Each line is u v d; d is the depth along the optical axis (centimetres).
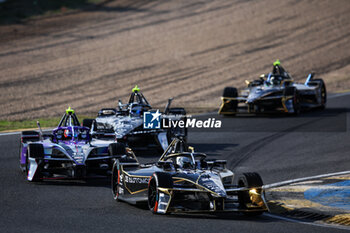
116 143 4619
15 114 9031
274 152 5638
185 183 3441
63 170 4606
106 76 13575
